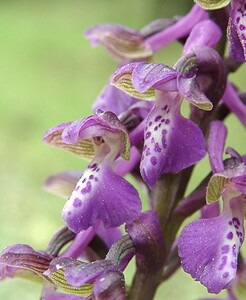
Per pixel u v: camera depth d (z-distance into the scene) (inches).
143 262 8.3
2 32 46.7
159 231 8.2
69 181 9.5
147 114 8.2
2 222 22.8
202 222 7.9
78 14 51.3
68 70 40.0
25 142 29.8
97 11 52.1
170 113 7.9
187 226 7.8
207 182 8.4
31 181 26.0
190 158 7.8
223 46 8.6
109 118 7.9
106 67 40.8
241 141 29.6
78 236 8.7
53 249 8.6
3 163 27.5
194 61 8.1
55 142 8.3
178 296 19.6
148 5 52.1
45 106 34.5
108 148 8.1
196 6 8.9
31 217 23.3
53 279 7.9
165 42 9.2
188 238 7.8
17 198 24.4
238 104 8.7
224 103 8.8
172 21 9.2
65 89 37.1
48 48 43.9
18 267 8.6
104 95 9.1
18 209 23.7
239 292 9.3
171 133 7.8
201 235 7.8
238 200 8.0
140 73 7.8
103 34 9.3
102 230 8.8
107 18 50.9
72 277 7.6
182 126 7.9
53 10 51.9
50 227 22.9
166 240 8.5
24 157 28.2
